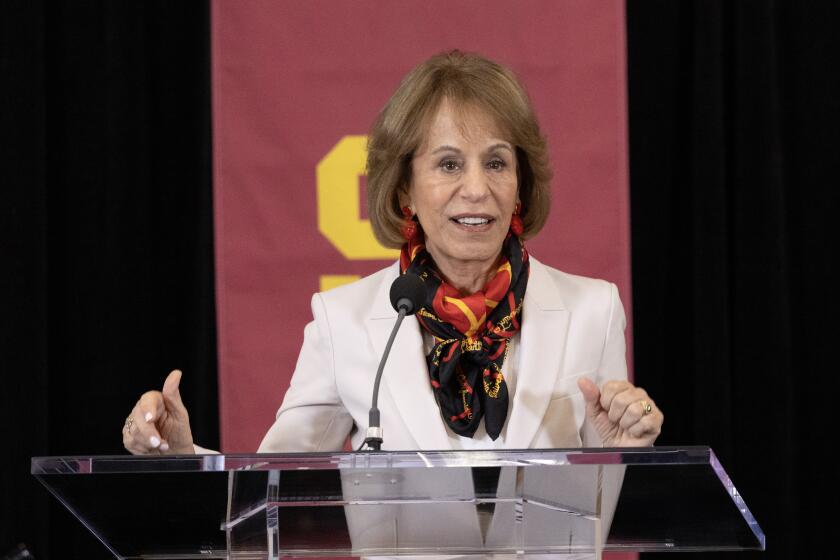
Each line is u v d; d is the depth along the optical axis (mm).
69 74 10773
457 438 6801
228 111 9844
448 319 6715
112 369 10641
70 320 10750
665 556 10750
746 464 10461
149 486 4879
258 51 9836
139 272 10680
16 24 10547
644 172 10641
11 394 10461
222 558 5840
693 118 10469
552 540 5180
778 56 10531
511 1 9758
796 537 10445
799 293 10609
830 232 10492
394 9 9789
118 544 5680
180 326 10766
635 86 10672
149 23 10805
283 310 9844
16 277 10492
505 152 6672
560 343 6914
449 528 5246
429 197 6672
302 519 5203
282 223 9844
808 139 10531
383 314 7035
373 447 5430
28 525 10438
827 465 10484
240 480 4789
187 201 10781
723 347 10367
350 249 9820
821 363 10500
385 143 6883
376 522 5238
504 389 6695
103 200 10719
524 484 4828
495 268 7055
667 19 10641
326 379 7145
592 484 4750
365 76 9805
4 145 10516
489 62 6922
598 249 9688
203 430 10641
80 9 10766
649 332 10641
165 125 10797
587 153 9703
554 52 9727
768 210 10391
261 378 9820
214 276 10719
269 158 9844
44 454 10430
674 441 10695
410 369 6816
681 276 10711
